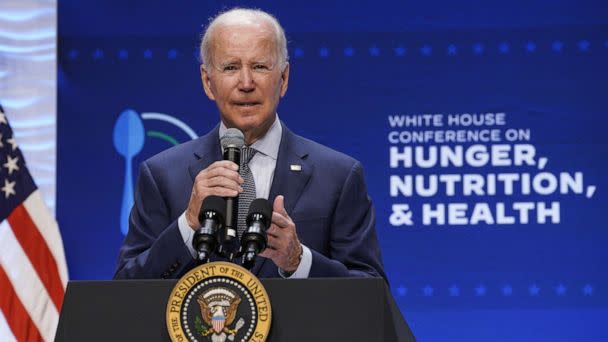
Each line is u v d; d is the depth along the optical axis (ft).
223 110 29.68
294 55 50.60
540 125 49.60
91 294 21.21
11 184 49.16
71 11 51.01
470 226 49.34
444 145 49.83
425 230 49.42
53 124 50.34
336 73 50.47
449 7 50.47
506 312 48.93
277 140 31.32
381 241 49.47
